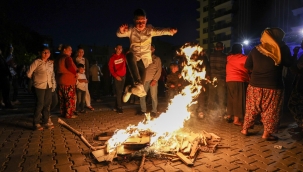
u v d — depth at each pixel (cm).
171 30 379
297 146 418
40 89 520
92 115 699
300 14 2258
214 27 5138
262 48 440
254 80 452
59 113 728
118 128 548
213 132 510
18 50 2423
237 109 561
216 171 320
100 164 341
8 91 788
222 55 640
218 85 654
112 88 1247
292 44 1611
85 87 720
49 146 419
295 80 484
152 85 655
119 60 717
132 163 345
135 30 389
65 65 631
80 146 420
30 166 334
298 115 467
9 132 509
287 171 321
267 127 448
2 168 327
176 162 348
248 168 329
